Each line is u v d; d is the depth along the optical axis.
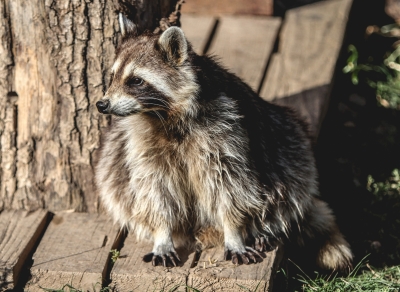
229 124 8.36
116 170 8.76
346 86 13.77
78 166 9.34
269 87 11.99
